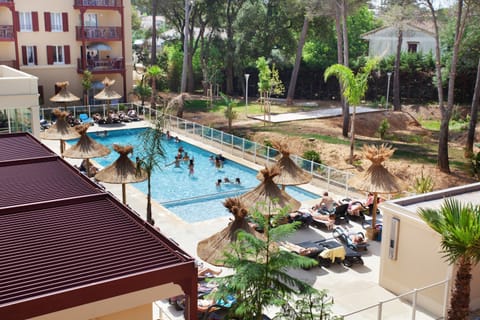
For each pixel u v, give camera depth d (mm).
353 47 54406
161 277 8977
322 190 24344
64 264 9375
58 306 8203
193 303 9352
